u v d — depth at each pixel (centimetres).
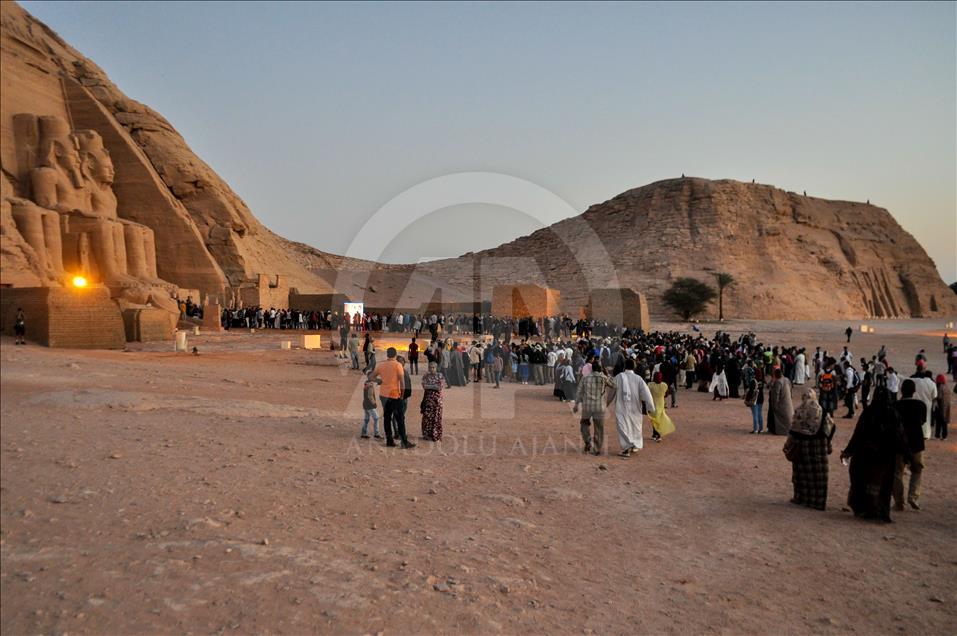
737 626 499
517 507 752
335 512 659
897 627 514
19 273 3450
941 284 18788
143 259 4853
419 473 868
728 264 14150
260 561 504
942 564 650
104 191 4988
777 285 14038
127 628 394
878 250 18375
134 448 812
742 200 16350
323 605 450
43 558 469
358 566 523
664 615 507
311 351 2909
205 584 459
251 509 631
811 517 796
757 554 660
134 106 6475
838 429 1545
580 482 897
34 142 4628
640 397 1122
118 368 1656
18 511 550
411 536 616
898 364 3969
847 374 1772
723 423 1577
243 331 4347
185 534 542
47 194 4450
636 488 888
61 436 834
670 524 738
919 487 859
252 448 899
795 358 2539
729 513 795
